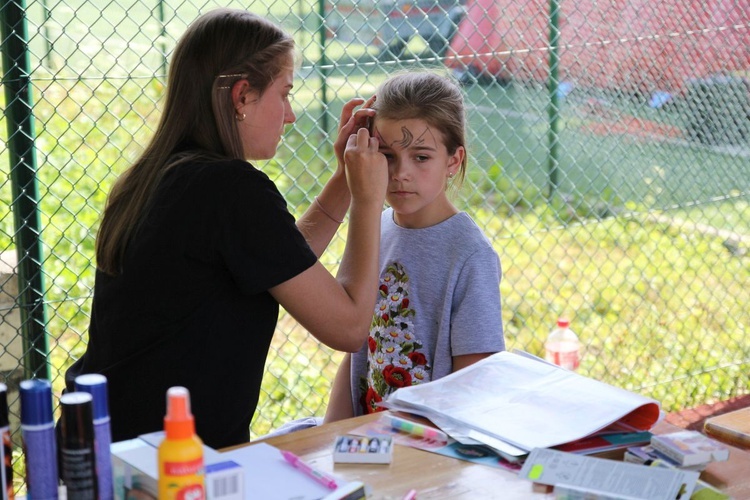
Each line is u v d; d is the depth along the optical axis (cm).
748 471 193
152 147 231
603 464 188
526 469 189
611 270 602
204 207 214
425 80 268
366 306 234
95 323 229
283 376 459
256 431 414
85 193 602
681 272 591
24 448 161
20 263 335
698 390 467
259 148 238
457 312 262
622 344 507
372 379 279
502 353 241
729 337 502
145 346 220
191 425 150
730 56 505
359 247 238
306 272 220
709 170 528
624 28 519
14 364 353
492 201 687
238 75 226
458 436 202
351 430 210
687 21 502
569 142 580
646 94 524
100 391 162
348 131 272
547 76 567
